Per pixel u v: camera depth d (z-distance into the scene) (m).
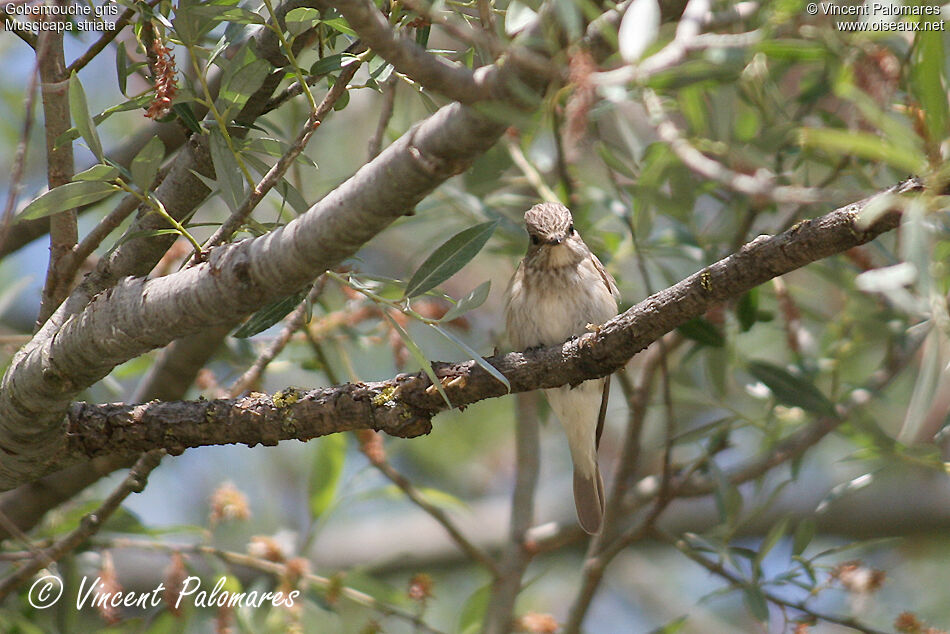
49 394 6.61
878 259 10.34
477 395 7.16
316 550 15.29
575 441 11.76
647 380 11.12
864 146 5.10
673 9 6.32
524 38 5.46
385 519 16.02
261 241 5.85
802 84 10.38
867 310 10.52
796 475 10.39
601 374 7.15
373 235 5.64
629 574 16.06
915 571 14.59
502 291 15.84
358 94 15.11
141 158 5.95
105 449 7.22
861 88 7.36
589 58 5.42
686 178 10.16
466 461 16.45
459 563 15.54
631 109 12.55
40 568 8.82
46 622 10.38
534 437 12.12
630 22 5.66
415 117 12.07
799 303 11.48
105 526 10.12
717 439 10.89
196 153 7.35
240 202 6.52
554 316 10.54
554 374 7.12
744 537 15.07
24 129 6.19
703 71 7.56
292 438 7.23
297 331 10.02
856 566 9.38
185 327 6.20
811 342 11.73
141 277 6.93
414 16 6.38
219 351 11.16
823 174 11.27
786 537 14.84
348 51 7.18
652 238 11.29
